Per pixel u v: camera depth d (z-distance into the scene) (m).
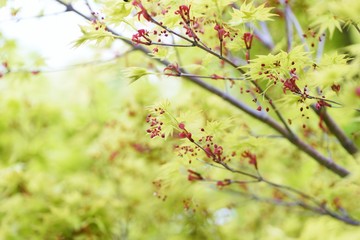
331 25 2.97
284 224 5.17
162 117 2.56
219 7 2.43
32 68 3.99
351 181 3.33
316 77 2.24
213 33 3.07
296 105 2.53
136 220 5.30
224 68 3.48
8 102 5.29
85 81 5.74
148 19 2.23
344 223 4.09
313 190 4.36
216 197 5.07
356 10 2.32
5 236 4.75
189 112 2.59
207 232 5.02
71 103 5.99
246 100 5.14
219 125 2.70
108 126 4.89
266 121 3.74
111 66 4.25
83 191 5.26
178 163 3.22
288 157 4.76
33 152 5.72
